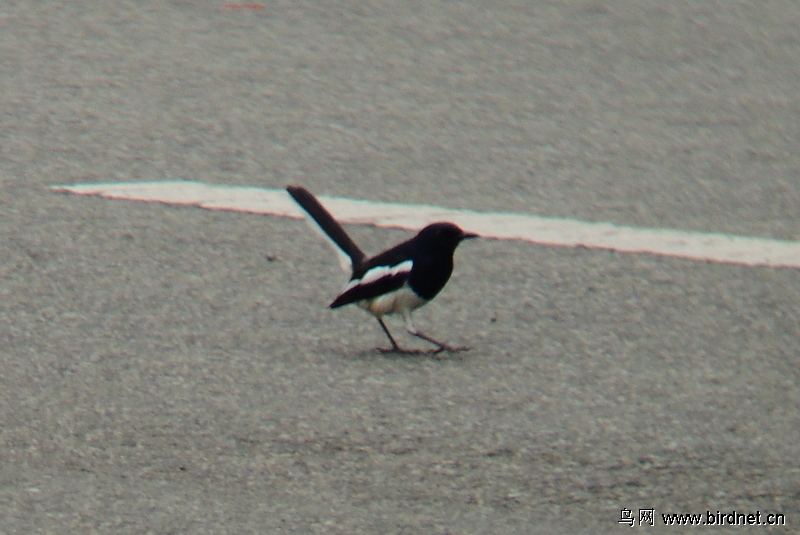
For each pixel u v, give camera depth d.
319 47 19.22
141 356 9.54
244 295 10.91
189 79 17.42
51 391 8.87
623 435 8.39
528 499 7.53
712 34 20.84
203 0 21.47
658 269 11.77
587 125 16.34
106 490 7.49
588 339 10.20
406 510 7.35
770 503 7.57
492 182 14.18
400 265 9.73
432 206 13.38
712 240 12.60
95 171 13.94
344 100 16.88
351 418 8.55
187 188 13.53
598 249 12.24
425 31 20.30
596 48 19.83
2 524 7.08
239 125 15.70
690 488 7.72
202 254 11.76
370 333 10.28
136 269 11.35
